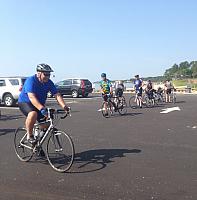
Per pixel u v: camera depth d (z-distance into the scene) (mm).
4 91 14445
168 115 10516
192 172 4164
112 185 3705
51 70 4375
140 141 6137
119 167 4398
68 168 4195
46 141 4781
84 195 3420
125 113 11109
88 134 6965
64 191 3543
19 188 3652
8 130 7645
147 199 3291
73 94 21172
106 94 10258
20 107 4504
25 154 4734
